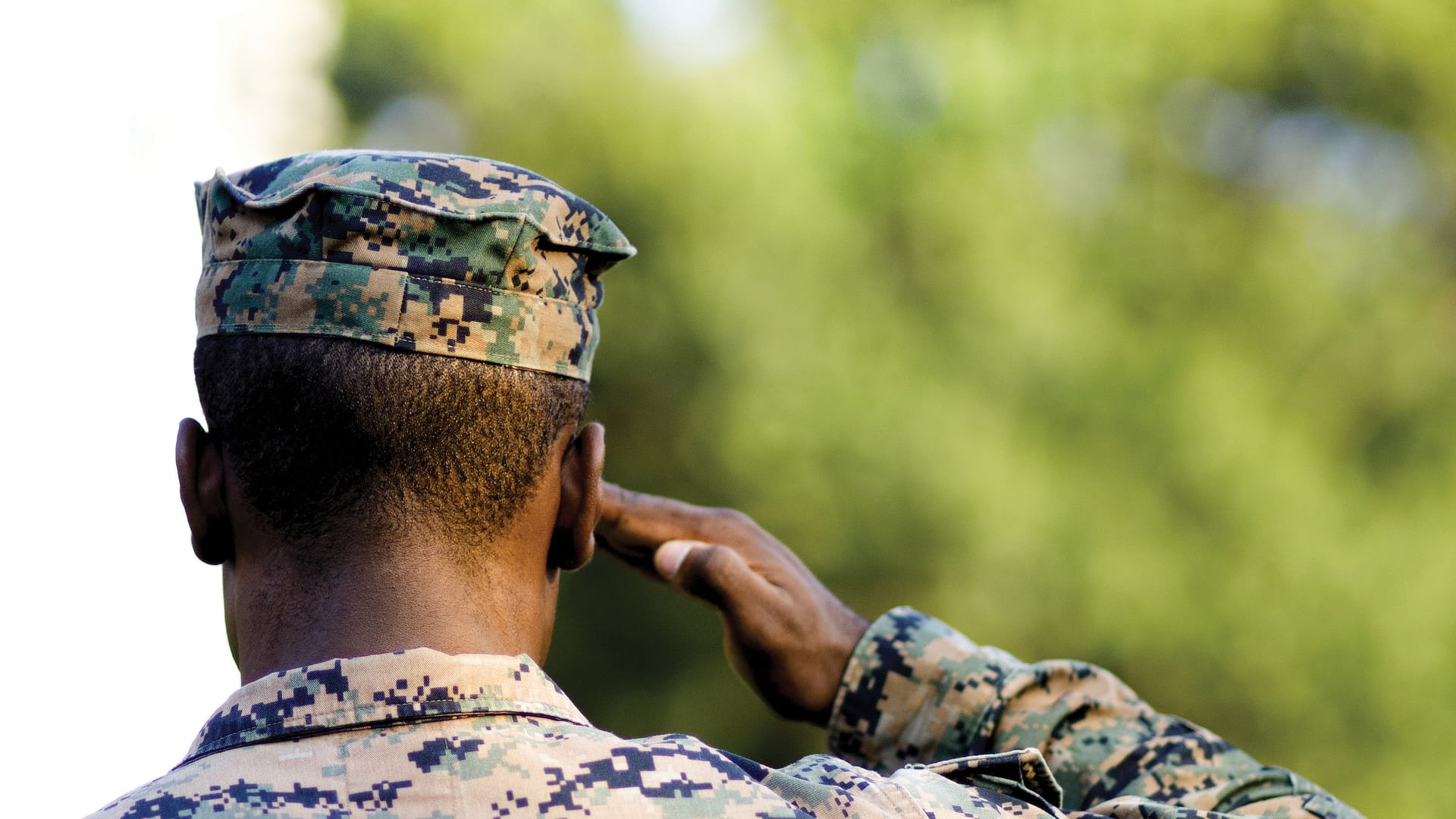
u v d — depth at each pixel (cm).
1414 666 1128
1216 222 1205
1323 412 1198
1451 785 1124
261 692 171
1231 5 1166
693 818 171
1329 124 1229
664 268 1125
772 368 1109
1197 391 1139
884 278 1145
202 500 184
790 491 1112
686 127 1141
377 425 175
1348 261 1226
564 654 1212
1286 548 1119
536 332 183
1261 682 1119
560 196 188
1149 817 201
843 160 1144
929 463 1101
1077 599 1108
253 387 176
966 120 1150
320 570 176
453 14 1131
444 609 176
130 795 164
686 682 1215
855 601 1140
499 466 180
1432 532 1157
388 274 176
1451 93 1203
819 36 1166
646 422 1151
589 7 1157
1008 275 1141
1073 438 1131
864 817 179
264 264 179
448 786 167
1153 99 1181
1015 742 231
